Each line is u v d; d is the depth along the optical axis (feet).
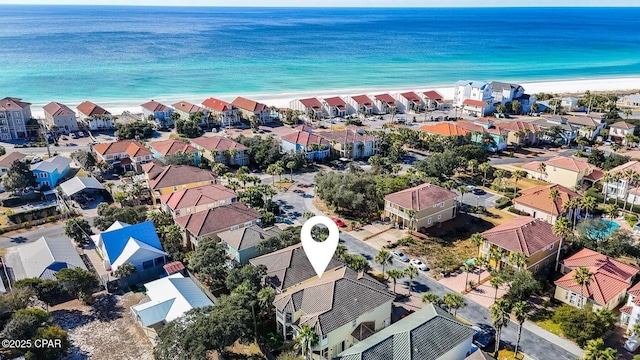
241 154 429.79
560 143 504.43
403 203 301.63
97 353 195.62
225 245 257.96
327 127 572.51
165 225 293.64
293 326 194.59
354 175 344.28
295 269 226.79
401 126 575.38
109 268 257.34
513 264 239.71
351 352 170.60
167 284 226.38
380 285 216.95
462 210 335.26
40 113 612.70
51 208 326.44
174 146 422.00
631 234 298.35
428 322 183.11
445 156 394.11
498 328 189.16
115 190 365.20
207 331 174.29
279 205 342.85
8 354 187.01
